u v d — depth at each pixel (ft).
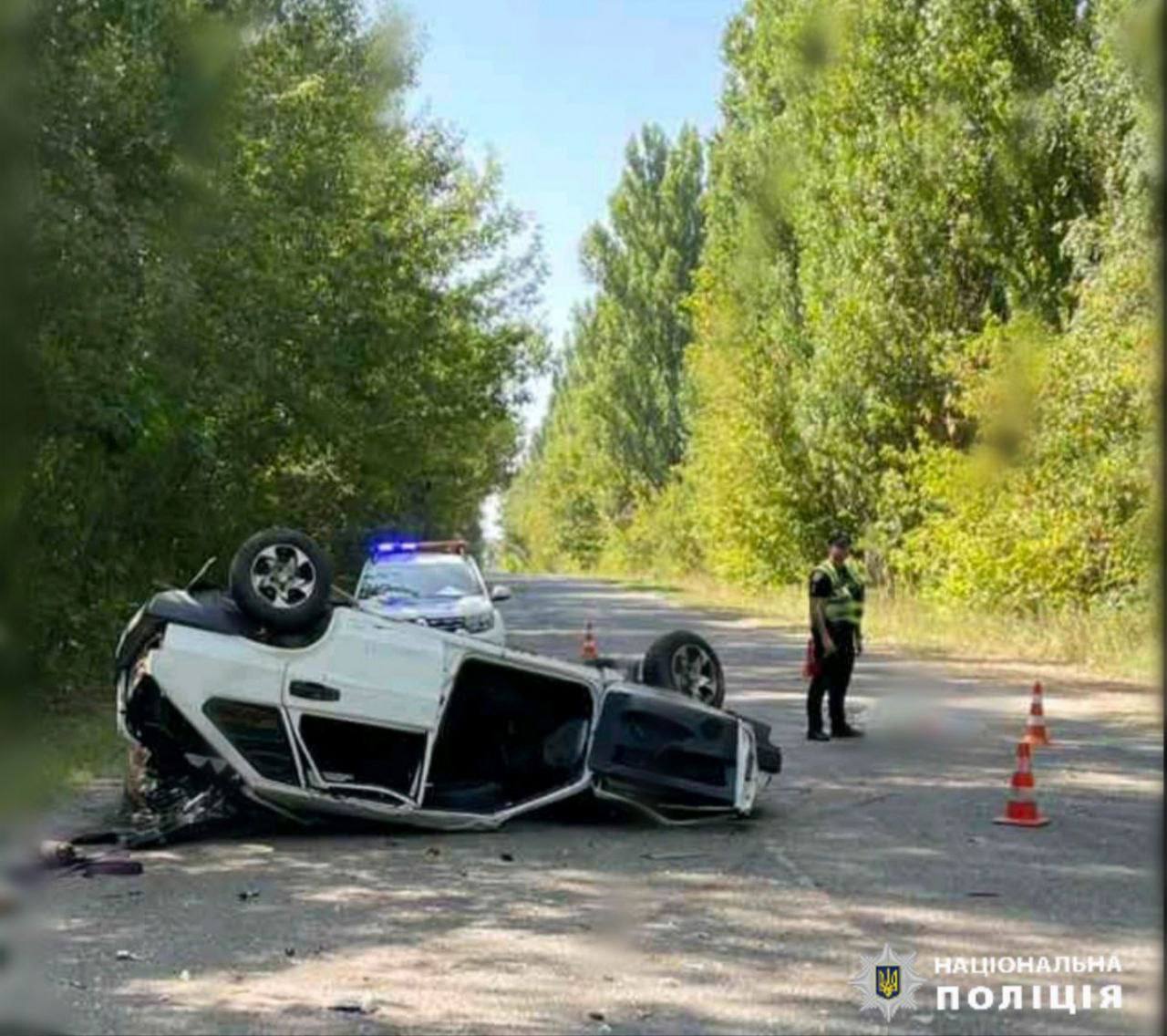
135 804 34.58
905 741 48.55
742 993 21.49
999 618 94.22
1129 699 63.00
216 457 69.26
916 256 108.68
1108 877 28.78
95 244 41.91
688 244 258.78
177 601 32.65
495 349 103.81
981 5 99.71
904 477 113.60
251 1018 20.45
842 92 111.34
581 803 35.60
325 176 74.02
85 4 44.86
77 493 53.26
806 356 137.90
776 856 31.04
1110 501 85.76
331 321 79.05
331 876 29.43
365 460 95.04
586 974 22.53
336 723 32.89
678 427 260.62
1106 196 90.58
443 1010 20.79
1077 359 85.40
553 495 361.10
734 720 34.88
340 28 81.76
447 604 63.31
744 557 157.89
